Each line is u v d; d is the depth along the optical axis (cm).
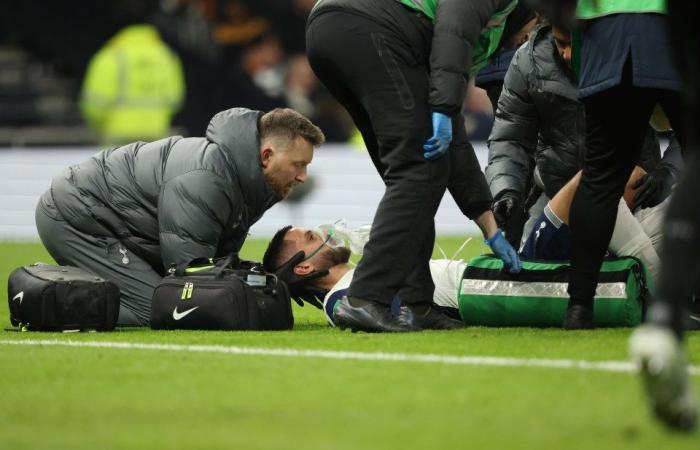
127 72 5847
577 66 1878
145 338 1894
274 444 1080
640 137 1836
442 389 1343
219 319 1991
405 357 1599
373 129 1908
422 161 1866
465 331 1958
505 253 2055
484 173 2267
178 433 1139
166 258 2081
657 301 1130
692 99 1236
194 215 2053
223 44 6812
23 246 5062
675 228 1156
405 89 1869
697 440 1066
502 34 2000
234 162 2086
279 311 2017
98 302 2012
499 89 2448
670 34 1263
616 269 1973
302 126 2105
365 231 2173
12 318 2089
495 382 1379
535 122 2269
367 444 1073
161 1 6875
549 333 1886
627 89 1777
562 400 1266
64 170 2267
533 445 1063
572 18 1794
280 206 5822
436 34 1855
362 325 1894
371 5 1881
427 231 1934
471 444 1070
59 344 1825
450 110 1850
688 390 1055
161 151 2170
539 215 2236
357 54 1873
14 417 1234
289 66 6825
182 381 1433
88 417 1226
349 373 1466
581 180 1897
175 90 5931
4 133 6606
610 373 1424
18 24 6900
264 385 1394
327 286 2186
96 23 6912
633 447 1049
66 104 6912
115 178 2194
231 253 2094
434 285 2059
